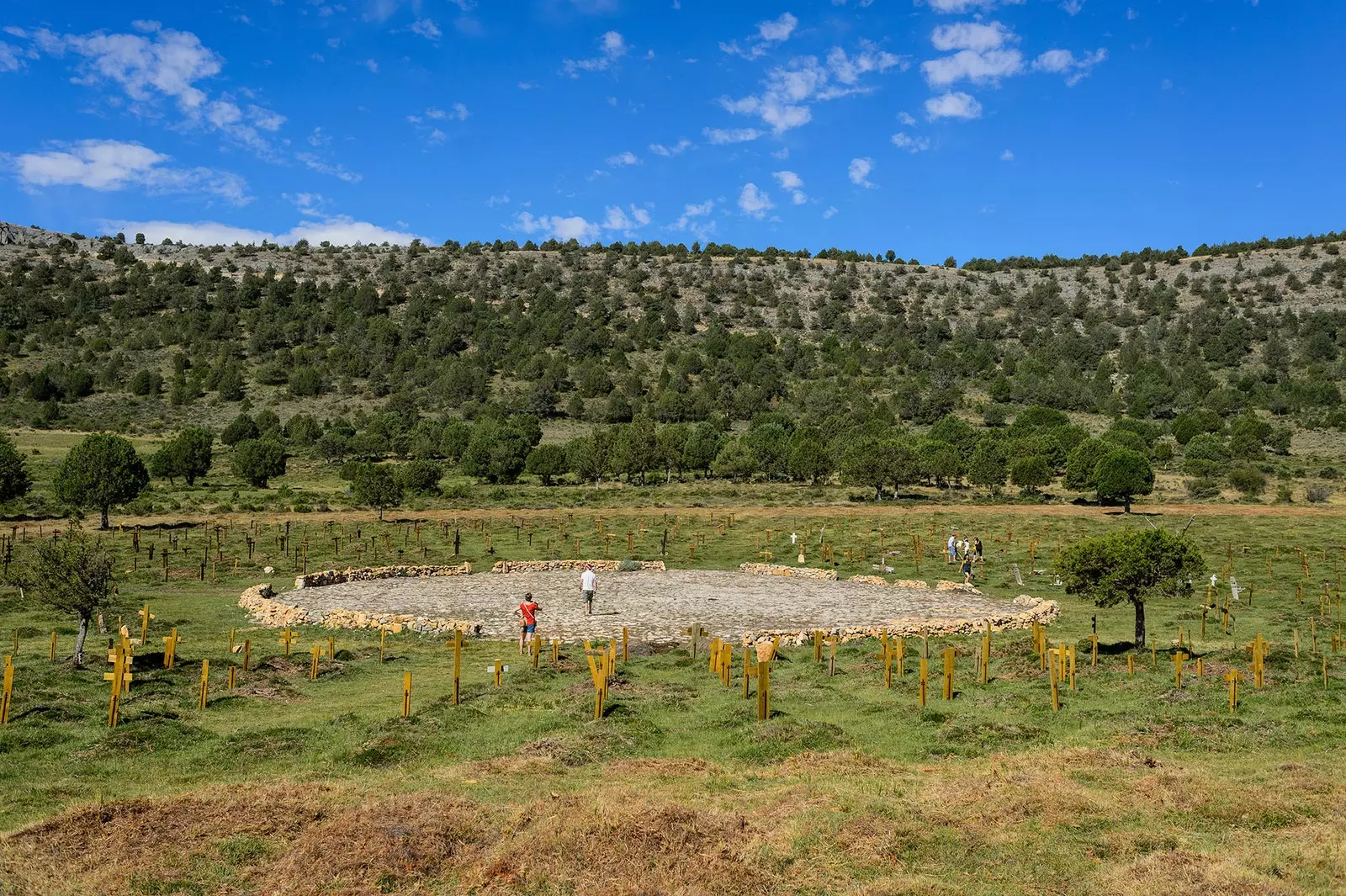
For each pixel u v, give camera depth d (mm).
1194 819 12242
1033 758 15219
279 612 32625
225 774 14898
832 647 23156
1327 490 82188
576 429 141750
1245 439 110062
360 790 13359
